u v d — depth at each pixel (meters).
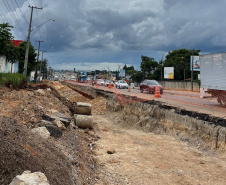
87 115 14.26
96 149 9.73
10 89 12.58
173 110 13.32
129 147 10.34
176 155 9.20
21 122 7.27
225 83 15.13
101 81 51.62
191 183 6.68
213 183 6.69
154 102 15.85
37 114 9.03
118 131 14.33
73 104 17.45
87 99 31.33
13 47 29.44
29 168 3.73
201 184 6.62
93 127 14.05
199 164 8.22
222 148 8.99
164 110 14.00
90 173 6.68
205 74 17.23
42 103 12.45
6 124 4.77
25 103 10.00
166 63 65.56
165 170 7.65
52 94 18.58
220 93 15.42
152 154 9.34
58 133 7.78
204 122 10.62
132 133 13.56
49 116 8.98
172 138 11.66
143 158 8.85
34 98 12.62
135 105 17.62
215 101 17.88
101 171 7.29
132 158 8.83
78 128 12.57
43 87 24.33
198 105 14.87
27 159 3.87
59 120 8.99
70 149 7.27
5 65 28.94
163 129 13.05
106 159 8.57
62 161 5.25
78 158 6.92
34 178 3.33
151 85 25.77
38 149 4.70
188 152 9.55
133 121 16.30
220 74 15.66
